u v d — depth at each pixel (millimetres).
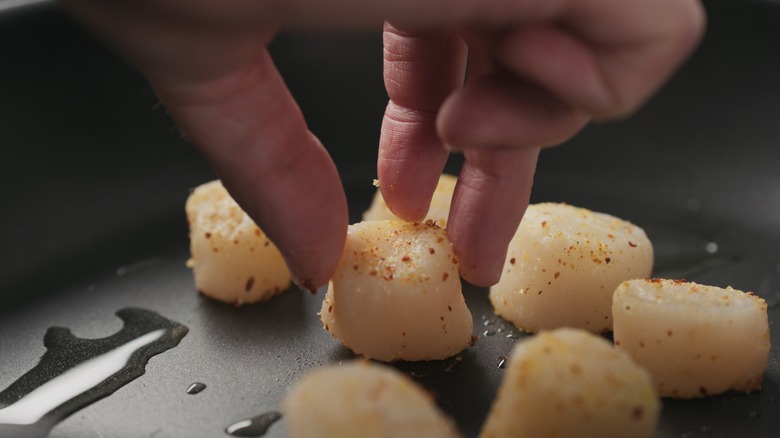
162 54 205
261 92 222
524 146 213
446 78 264
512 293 279
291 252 241
